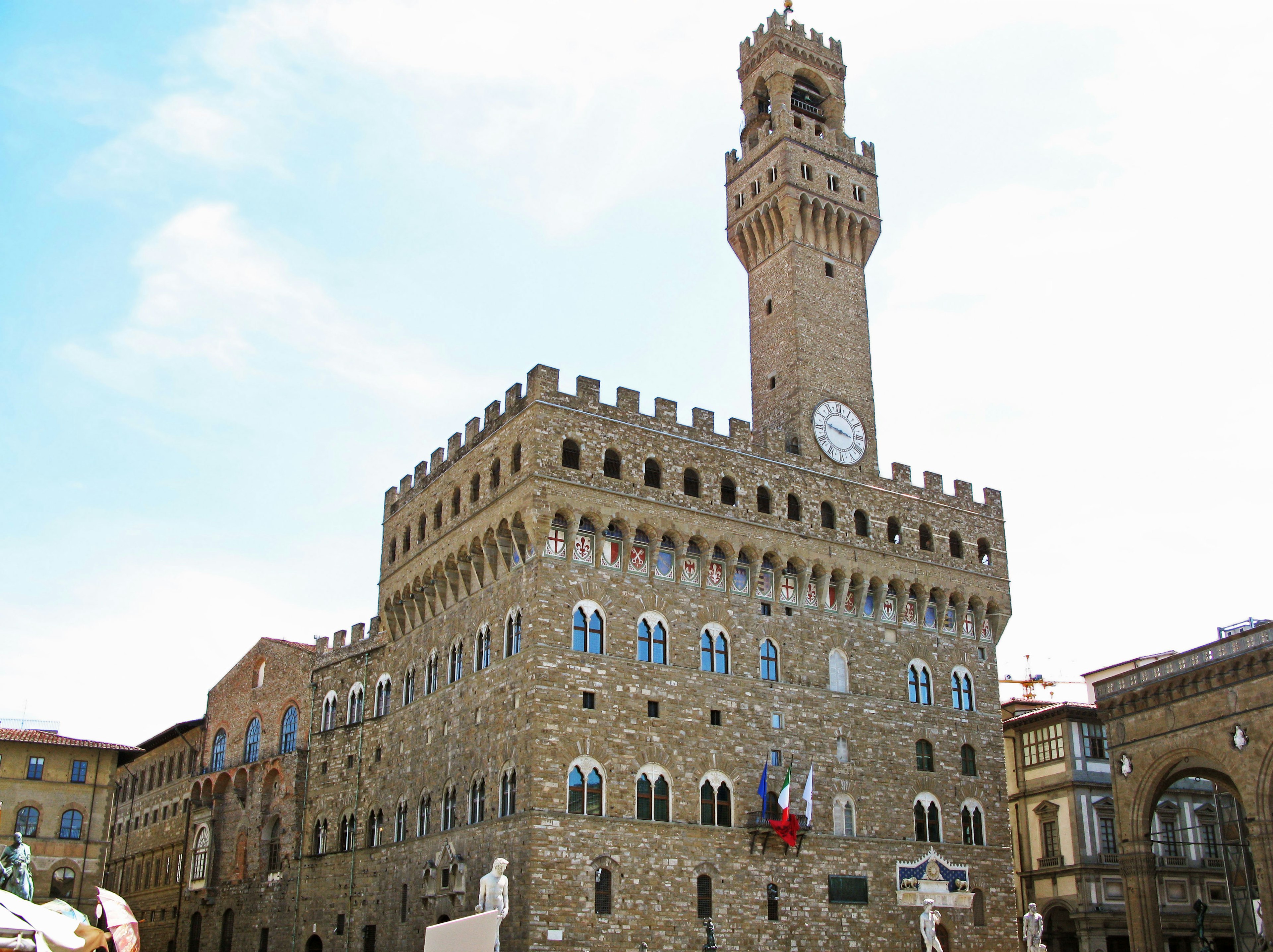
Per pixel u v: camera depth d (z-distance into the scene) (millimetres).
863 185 102312
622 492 79438
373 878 89312
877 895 82125
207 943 107125
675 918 72812
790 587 86625
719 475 84750
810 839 80250
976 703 93500
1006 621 97625
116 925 47531
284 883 99000
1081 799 104438
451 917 76938
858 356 97062
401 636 94812
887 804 85125
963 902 86312
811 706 83875
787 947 76625
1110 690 87125
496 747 75938
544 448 77125
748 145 104438
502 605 79188
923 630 92438
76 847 109812
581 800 72125
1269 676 75312
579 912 69625
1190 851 106312
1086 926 100375
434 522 90938
